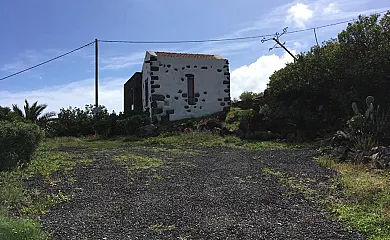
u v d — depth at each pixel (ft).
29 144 30.35
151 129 56.29
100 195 21.59
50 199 20.47
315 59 49.34
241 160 32.78
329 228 16.49
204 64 66.08
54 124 67.26
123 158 33.58
